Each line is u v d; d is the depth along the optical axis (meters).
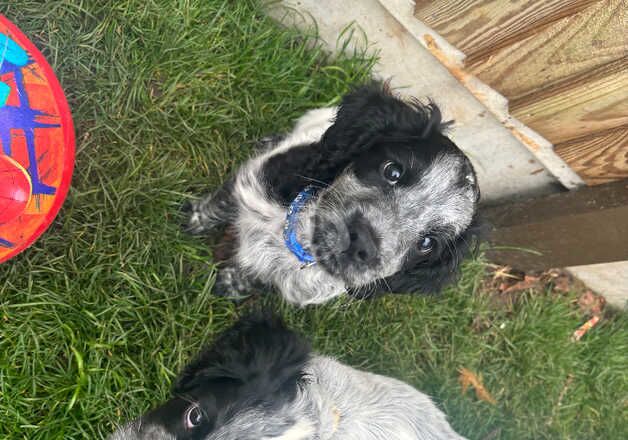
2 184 0.25
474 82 0.35
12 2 0.32
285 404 0.27
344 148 0.32
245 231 0.35
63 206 0.34
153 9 0.35
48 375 0.32
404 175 0.30
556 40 0.30
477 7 0.31
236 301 0.37
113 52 0.34
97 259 0.34
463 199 0.31
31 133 0.25
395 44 0.38
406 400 0.35
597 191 0.37
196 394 0.27
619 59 0.29
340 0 0.38
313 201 0.31
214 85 0.37
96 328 0.33
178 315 0.35
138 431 0.27
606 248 0.38
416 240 0.31
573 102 0.32
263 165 0.34
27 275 0.32
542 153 0.37
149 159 0.35
